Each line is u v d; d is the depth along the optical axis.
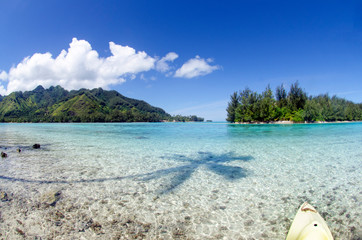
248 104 65.62
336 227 3.85
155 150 12.57
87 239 3.44
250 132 27.97
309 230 3.46
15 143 16.19
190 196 5.30
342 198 5.13
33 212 4.35
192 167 8.30
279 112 62.34
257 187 5.96
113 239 3.43
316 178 6.76
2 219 4.05
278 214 4.32
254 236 3.54
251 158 10.03
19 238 3.45
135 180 6.59
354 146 13.61
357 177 6.82
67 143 16.27
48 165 8.53
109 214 4.30
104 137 21.97
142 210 4.49
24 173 7.27
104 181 6.46
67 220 4.05
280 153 11.30
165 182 6.41
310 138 18.83
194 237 3.51
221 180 6.62
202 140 18.52
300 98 65.62
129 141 17.86
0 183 6.18
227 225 3.90
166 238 3.47
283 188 5.86
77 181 6.43
